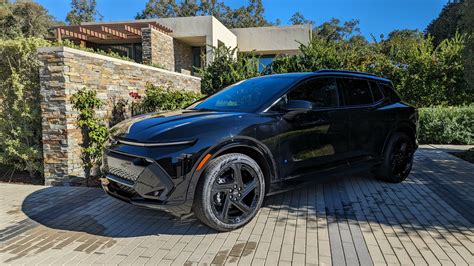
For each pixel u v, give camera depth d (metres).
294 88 4.27
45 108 5.31
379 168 5.31
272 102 4.02
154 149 3.28
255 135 3.64
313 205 4.43
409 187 5.30
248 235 3.49
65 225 3.79
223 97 4.70
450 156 8.07
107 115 6.24
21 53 5.41
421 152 8.74
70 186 5.38
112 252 3.13
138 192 3.34
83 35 13.84
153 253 3.11
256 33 19.97
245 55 15.62
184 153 3.24
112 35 14.28
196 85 10.80
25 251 3.16
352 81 5.00
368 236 3.47
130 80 6.99
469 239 3.41
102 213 4.18
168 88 8.22
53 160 5.38
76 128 5.48
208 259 2.99
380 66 12.91
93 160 5.74
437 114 10.54
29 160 5.76
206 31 16.00
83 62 5.59
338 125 4.46
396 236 3.48
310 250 3.16
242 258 3.01
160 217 4.02
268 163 3.79
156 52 13.84
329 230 3.62
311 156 4.17
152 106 7.50
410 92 12.47
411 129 5.65
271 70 14.42
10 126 5.72
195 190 3.33
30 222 3.89
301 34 19.61
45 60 5.23
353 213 4.14
